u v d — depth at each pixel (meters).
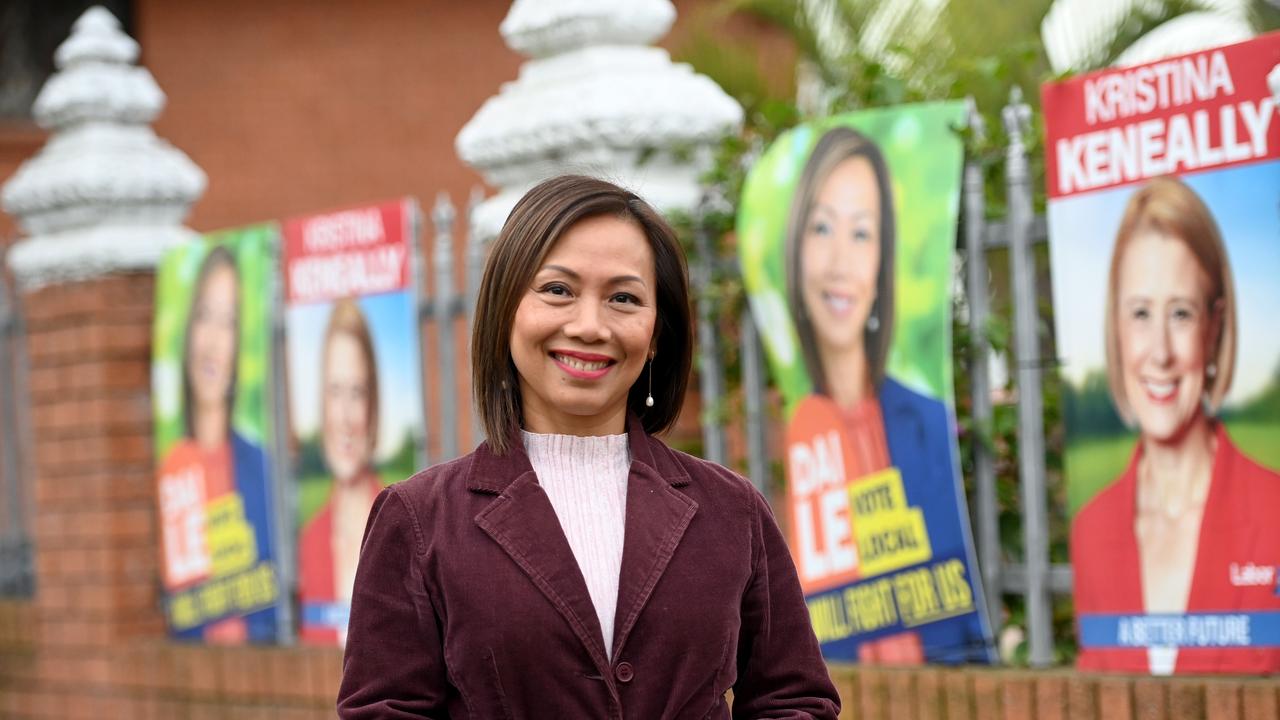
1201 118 4.13
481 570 2.62
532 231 2.66
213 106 12.58
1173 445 4.21
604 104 5.31
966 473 4.86
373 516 2.74
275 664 6.52
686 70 5.58
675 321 2.82
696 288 5.36
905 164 4.73
